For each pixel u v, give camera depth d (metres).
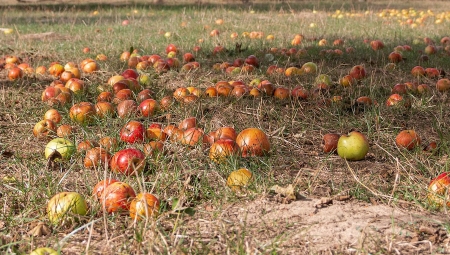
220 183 2.46
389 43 5.38
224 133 2.72
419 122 3.11
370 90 3.42
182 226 2.22
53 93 3.31
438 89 3.55
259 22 7.26
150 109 3.09
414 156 2.70
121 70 4.04
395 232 2.17
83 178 2.53
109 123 2.97
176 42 5.45
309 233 2.18
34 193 2.41
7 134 2.98
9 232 2.24
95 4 11.09
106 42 5.36
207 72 3.98
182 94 3.26
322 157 2.74
